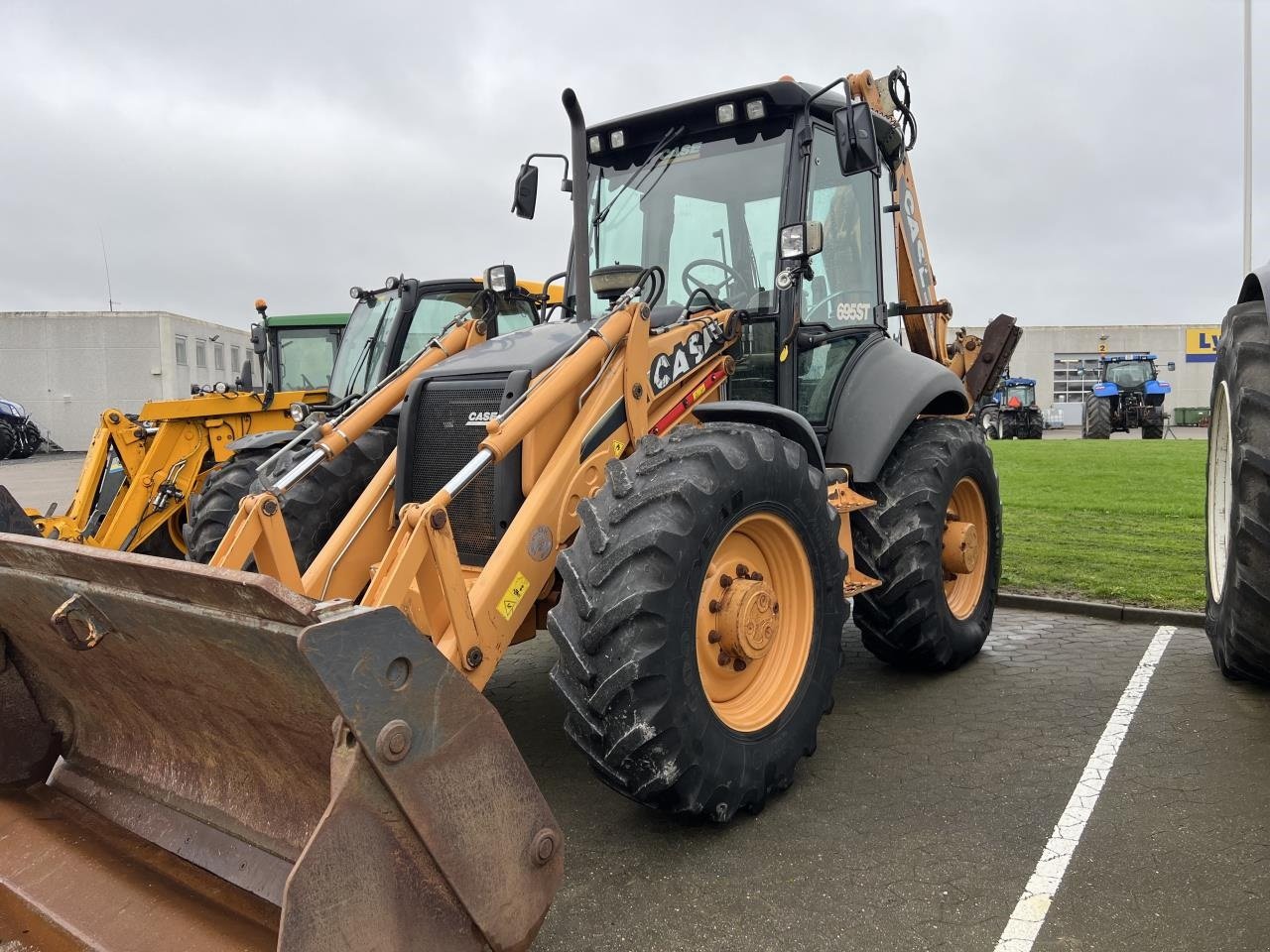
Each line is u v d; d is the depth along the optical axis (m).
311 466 3.27
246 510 2.92
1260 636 3.68
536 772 3.53
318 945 1.66
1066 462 16.50
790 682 3.26
